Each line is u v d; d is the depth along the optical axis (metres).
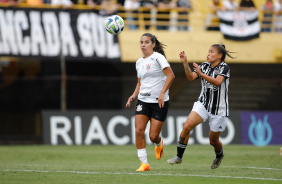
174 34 77.88
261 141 65.38
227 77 28.20
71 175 27.06
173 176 26.31
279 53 79.19
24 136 73.44
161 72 29.02
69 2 72.31
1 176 26.81
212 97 28.55
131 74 81.75
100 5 73.50
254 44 79.31
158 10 76.00
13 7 67.38
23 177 26.30
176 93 83.44
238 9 78.75
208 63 29.22
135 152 50.12
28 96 78.06
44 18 68.38
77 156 45.38
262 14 82.62
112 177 25.94
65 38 68.75
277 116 66.44
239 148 57.16
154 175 26.80
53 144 60.75
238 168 32.59
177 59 77.12
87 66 79.56
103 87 80.31
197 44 78.06
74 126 61.34
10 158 43.22
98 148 55.84
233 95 81.75
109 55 70.56
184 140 28.91
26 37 67.38
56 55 68.12
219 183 23.69
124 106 81.44
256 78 84.38
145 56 29.30
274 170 31.00
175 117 62.97
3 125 76.38
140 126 29.28
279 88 83.31
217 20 80.75
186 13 77.38
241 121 65.12
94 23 70.44
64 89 64.06
